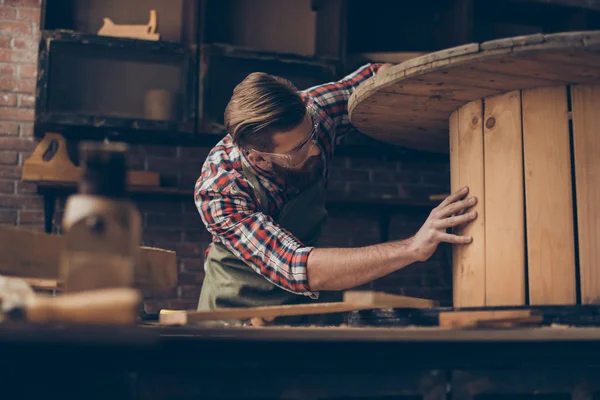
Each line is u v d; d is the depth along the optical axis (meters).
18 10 3.75
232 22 4.00
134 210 0.77
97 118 3.54
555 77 1.20
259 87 1.61
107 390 0.72
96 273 0.73
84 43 3.61
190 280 3.76
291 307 0.98
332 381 0.78
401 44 4.29
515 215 1.26
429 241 1.39
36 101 3.51
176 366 0.75
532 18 4.48
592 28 4.42
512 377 0.83
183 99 3.78
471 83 1.25
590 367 0.85
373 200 3.88
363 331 0.79
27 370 0.70
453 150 1.44
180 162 3.88
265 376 0.77
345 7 4.02
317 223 1.87
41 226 3.62
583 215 1.22
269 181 1.73
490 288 1.29
